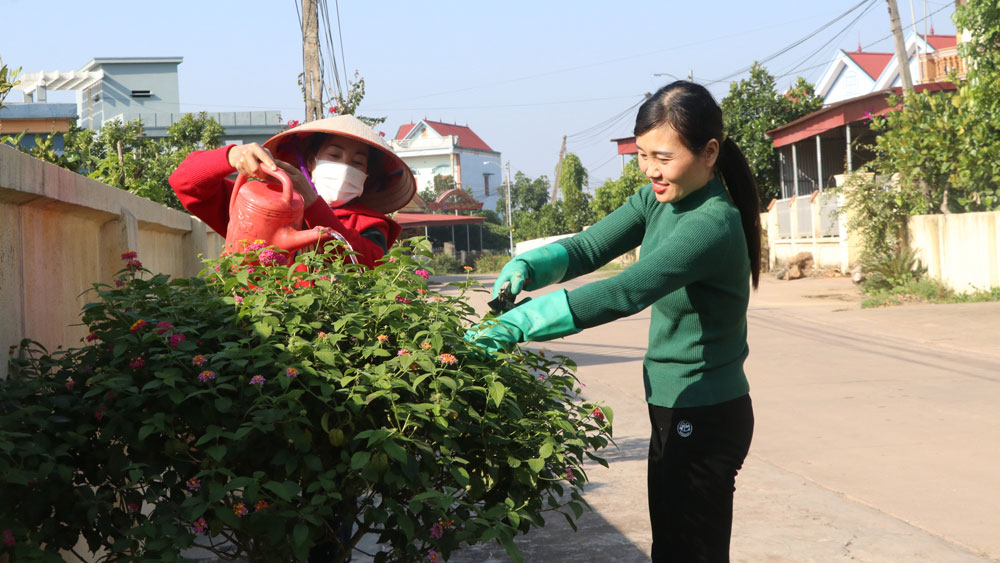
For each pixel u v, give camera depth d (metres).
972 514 4.66
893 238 19.30
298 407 2.18
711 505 2.33
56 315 3.19
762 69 29.59
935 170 18.17
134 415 2.19
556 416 2.46
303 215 3.06
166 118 42.38
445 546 2.22
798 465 5.74
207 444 2.21
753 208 2.39
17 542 1.97
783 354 10.98
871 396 8.12
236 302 2.38
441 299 2.55
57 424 2.19
